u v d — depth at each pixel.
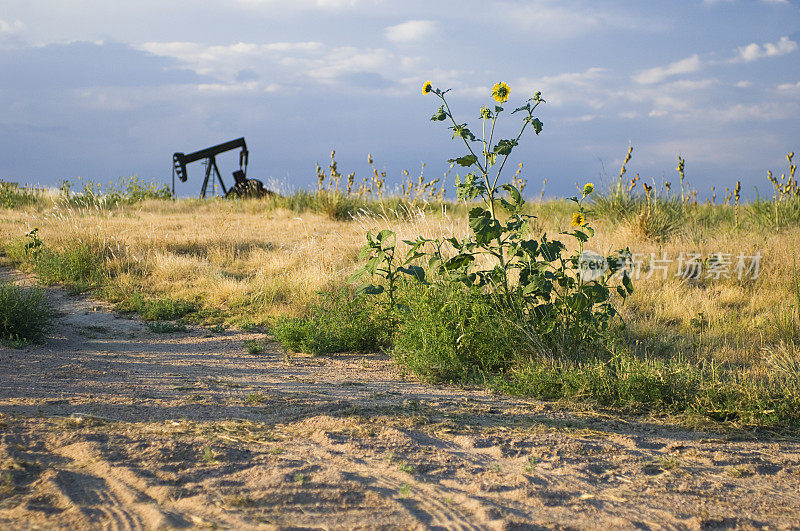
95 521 2.27
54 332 7.21
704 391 4.39
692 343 6.00
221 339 7.22
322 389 4.82
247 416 3.91
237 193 25.73
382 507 2.50
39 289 7.67
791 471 3.12
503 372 5.38
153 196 23.47
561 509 2.57
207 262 10.88
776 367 4.96
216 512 2.38
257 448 3.19
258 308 8.47
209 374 5.37
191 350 6.64
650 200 12.37
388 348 6.63
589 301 5.50
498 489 2.76
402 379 5.34
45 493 2.49
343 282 8.84
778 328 6.18
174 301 8.73
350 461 3.05
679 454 3.36
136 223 15.10
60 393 4.29
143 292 9.27
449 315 5.62
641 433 3.78
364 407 4.07
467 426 3.76
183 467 2.86
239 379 5.17
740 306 7.33
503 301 5.71
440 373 5.25
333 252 10.95
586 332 5.46
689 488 2.85
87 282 9.91
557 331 5.49
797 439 3.72
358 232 13.32
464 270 5.79
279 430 3.58
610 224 12.34
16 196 20.17
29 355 5.75
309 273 9.22
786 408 4.11
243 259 11.16
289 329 6.81
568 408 4.30
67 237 11.80
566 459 3.18
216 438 3.31
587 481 2.91
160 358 6.12
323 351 6.54
